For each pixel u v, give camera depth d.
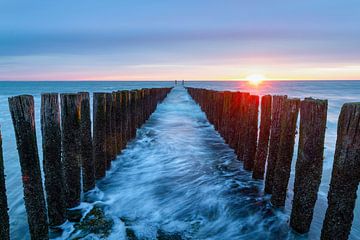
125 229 3.81
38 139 9.45
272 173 4.72
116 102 6.83
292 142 4.12
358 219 4.62
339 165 3.01
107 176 5.79
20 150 3.18
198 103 21.73
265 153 5.38
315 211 4.61
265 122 5.29
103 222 3.87
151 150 7.87
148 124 12.28
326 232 3.20
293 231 3.81
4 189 2.84
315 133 3.44
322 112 3.38
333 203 3.10
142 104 11.46
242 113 6.71
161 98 24.56
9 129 11.55
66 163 4.16
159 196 5.00
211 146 8.48
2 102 23.12
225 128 8.95
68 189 4.23
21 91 52.03
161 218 4.30
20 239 3.88
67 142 4.11
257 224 4.09
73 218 4.07
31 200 3.30
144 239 3.66
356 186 2.98
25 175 3.23
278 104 4.53
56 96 3.62
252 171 6.04
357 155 2.89
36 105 19.12
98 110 5.34
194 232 3.95
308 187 3.57
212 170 6.25
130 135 8.57
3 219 2.83
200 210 4.53
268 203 4.53
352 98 35.56
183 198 4.90
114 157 6.58
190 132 10.75
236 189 5.16
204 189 5.23
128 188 5.30
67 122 4.07
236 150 7.45
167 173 6.07
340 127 3.01
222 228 4.05
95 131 5.36
